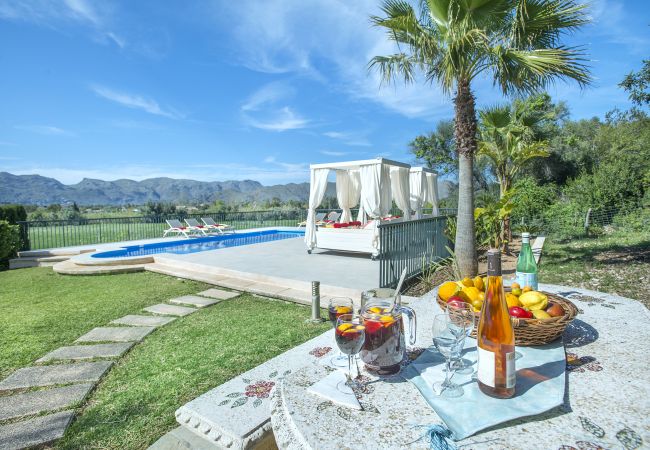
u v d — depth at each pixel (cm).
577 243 930
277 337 344
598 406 94
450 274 593
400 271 544
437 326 109
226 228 1397
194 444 186
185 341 341
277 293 500
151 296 519
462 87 527
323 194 826
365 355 113
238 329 369
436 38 532
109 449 192
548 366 117
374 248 734
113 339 351
